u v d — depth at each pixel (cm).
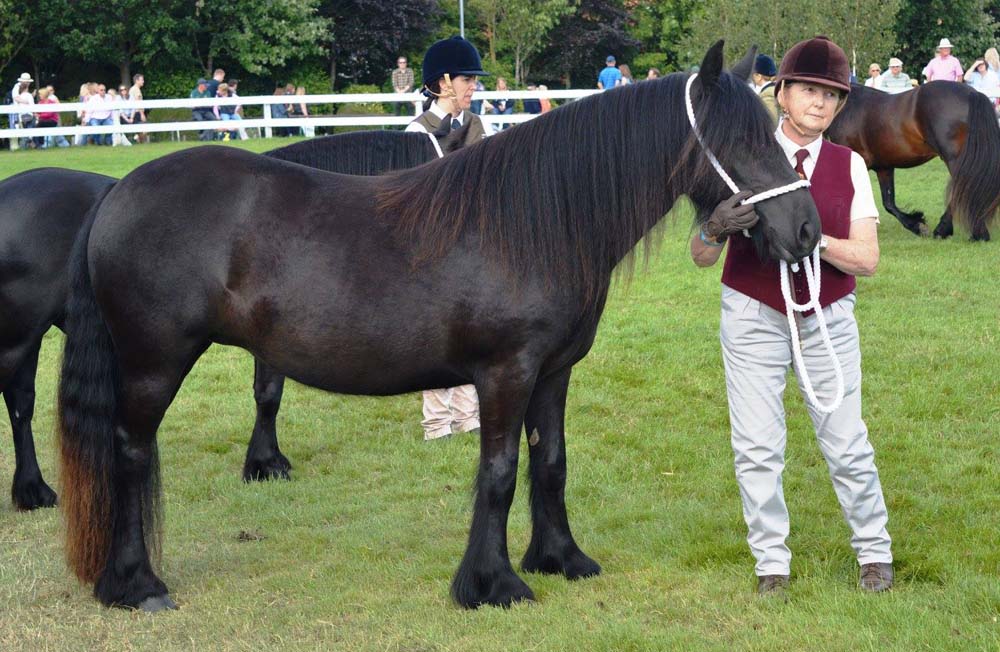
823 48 330
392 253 338
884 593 346
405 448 545
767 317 344
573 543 379
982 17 3812
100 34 2966
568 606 348
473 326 334
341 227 343
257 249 341
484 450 343
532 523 381
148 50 3056
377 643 325
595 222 336
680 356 674
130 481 358
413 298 335
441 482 490
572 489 470
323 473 513
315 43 3241
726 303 351
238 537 427
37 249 426
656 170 332
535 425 370
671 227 361
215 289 344
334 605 355
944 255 938
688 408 584
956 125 980
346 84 3631
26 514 457
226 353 749
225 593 370
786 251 312
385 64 3628
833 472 354
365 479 500
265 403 498
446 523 436
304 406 624
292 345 343
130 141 2008
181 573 389
